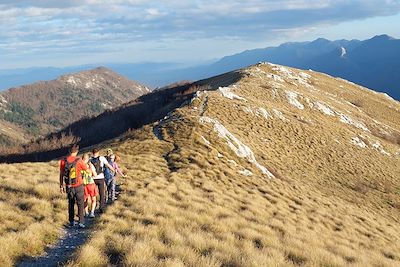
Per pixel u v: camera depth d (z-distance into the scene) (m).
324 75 168.12
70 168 15.26
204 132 45.97
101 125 182.00
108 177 20.14
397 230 37.78
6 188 19.86
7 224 13.96
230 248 13.38
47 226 14.15
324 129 80.56
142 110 175.88
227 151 42.88
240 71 131.38
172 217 17.25
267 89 100.19
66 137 182.38
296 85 123.44
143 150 39.94
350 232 27.45
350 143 78.69
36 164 30.58
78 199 15.23
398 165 78.00
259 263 11.95
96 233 13.54
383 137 101.62
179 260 10.95
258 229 18.48
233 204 24.19
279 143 63.75
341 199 47.81
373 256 18.73
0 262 10.54
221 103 70.81
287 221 23.48
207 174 32.06
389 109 141.25
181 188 25.08
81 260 10.74
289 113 82.62
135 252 11.33
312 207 31.92
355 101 136.75
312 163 61.81
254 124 67.56
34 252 12.02
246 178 35.44
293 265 13.02
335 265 14.20
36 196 19.06
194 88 145.38
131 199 19.95
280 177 45.31
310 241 18.89
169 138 44.47
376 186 60.34
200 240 13.56
